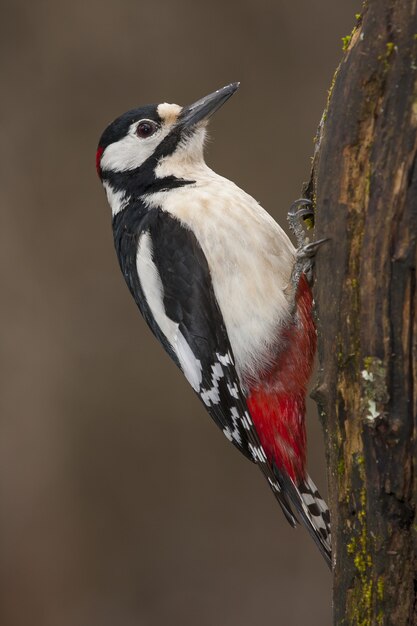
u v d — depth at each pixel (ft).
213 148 44.04
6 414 42.65
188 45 43.73
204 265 23.84
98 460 42.78
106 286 43.52
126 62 43.65
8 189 43.52
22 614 41.86
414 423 17.98
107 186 27.25
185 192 25.12
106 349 43.29
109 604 42.45
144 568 42.73
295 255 23.21
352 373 18.90
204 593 42.86
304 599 42.68
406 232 17.92
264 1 43.60
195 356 24.45
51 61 43.55
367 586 18.79
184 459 42.96
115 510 42.73
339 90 19.39
